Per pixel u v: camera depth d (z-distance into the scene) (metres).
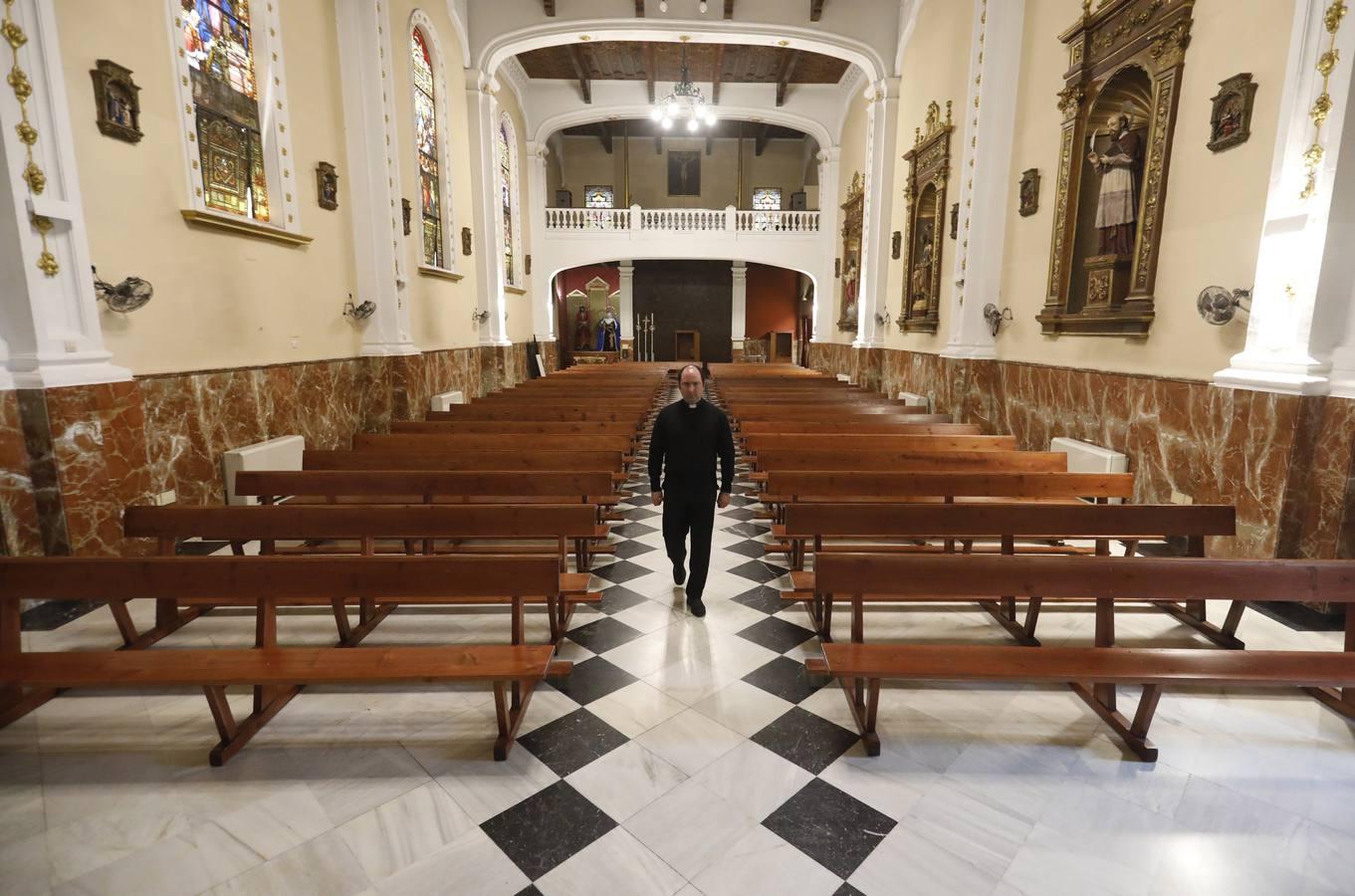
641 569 4.98
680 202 22.86
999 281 8.60
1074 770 2.67
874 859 2.21
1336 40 4.02
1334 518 4.18
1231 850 2.25
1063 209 7.04
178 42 5.38
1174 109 5.60
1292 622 4.01
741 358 24.30
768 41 12.37
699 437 4.01
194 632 3.86
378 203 8.48
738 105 17.78
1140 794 2.53
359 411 8.57
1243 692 3.25
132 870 2.15
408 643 3.73
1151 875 2.15
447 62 11.09
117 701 3.14
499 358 13.30
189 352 5.58
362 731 2.92
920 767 2.70
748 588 4.60
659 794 2.52
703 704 3.16
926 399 10.40
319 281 7.71
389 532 3.73
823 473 4.74
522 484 4.59
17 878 2.08
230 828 2.34
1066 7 7.15
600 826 2.36
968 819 2.40
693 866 2.18
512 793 2.53
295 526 3.73
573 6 11.90
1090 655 2.75
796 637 3.86
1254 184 4.81
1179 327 5.58
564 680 3.37
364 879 2.12
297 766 2.68
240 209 6.42
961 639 3.84
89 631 3.80
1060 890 2.09
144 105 5.06
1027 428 7.86
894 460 5.56
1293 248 4.32
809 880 2.13
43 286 4.04
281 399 6.82
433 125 10.81
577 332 25.03
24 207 3.90
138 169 5.00
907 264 11.49
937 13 10.42
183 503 5.46
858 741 2.87
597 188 22.72
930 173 10.50
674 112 14.12
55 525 4.11
